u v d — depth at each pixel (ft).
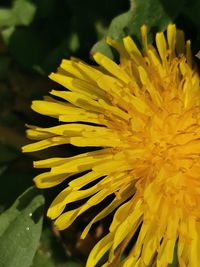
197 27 0.40
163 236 0.34
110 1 0.43
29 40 0.44
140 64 0.36
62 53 0.43
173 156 0.34
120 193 0.34
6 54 0.46
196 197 0.34
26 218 0.38
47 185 0.34
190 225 0.34
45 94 0.45
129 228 0.34
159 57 0.38
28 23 0.44
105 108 0.34
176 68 0.35
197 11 0.40
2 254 0.38
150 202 0.33
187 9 0.40
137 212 0.34
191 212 0.34
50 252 0.40
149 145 0.34
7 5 0.46
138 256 0.34
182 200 0.34
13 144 0.44
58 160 0.34
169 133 0.35
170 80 0.35
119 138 0.34
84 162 0.34
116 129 0.34
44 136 0.35
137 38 0.38
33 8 0.44
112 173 0.34
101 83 0.35
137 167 0.34
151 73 0.35
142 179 0.34
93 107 0.35
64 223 0.34
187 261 0.34
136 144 0.34
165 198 0.34
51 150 0.42
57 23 0.44
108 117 0.35
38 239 0.38
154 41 0.39
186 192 0.34
